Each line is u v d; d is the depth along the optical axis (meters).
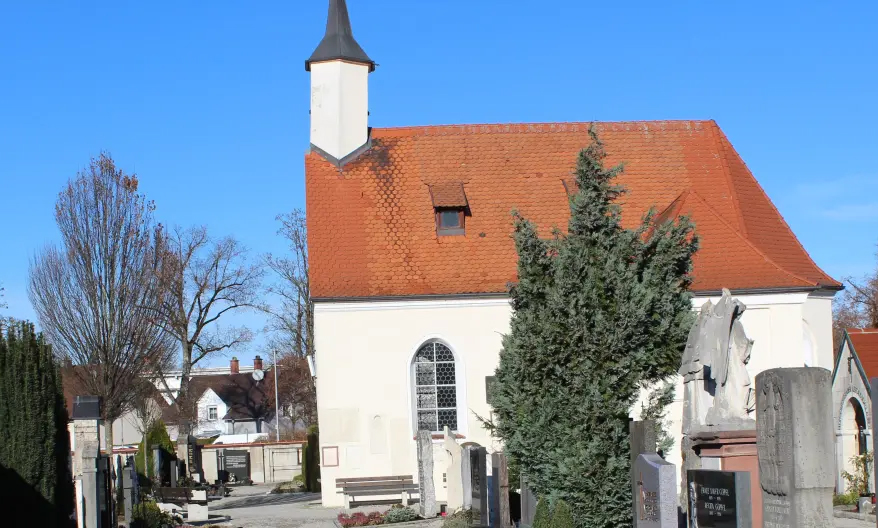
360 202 37.28
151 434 47.19
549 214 37.34
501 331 35.25
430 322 35.12
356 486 33.19
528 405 21.78
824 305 36.53
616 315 21.58
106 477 24.67
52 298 37.56
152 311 39.19
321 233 36.31
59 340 37.88
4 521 22.08
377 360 34.81
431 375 35.25
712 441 19.62
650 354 22.12
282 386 88.75
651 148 39.53
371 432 34.62
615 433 21.20
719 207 37.69
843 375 32.56
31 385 22.56
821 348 36.28
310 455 46.84
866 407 31.28
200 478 49.59
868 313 64.44
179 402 61.31
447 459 33.91
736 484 16.02
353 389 34.69
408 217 37.00
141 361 38.44
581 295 21.56
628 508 20.84
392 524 28.66
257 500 41.72
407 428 34.69
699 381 20.41
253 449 57.78
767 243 36.97
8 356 22.55
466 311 35.25
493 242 36.47
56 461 22.98
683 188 38.31
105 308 37.72
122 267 37.97
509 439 22.91
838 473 32.38
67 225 37.69
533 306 22.28
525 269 22.48
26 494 22.27
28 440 22.39
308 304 61.97
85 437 27.05
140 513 27.48
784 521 16.14
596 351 21.42
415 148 39.03
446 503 33.41
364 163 38.44
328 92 38.78
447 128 39.72
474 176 38.34
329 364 34.69
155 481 42.47
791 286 34.06
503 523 22.84
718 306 20.11
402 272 35.50
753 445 19.52
